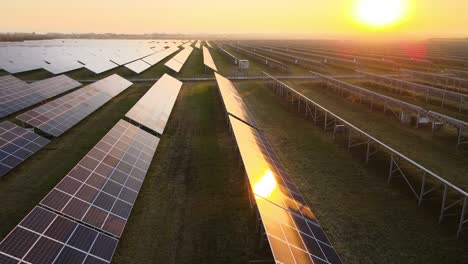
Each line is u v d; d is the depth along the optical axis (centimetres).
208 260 1493
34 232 1218
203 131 3172
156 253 1525
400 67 8131
